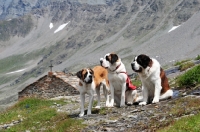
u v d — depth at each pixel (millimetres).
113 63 17344
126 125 13984
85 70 17281
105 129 13812
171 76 29594
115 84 17984
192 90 17609
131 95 18531
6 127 19938
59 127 15562
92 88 17453
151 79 16938
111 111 16875
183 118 12375
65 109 22359
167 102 16375
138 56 16781
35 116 20422
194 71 19906
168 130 11484
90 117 16359
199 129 10945
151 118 14125
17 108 26750
